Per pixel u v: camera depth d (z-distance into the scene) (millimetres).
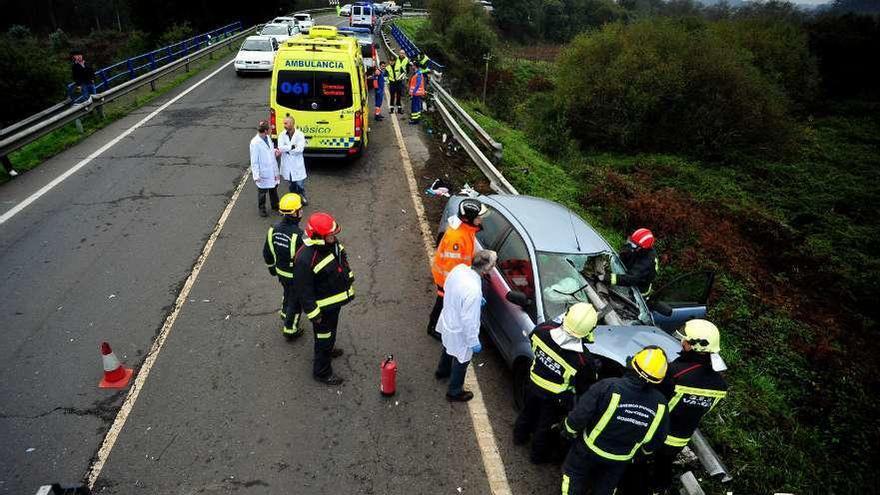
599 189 13039
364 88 11461
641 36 20094
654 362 3279
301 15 35688
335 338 5426
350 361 5477
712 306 9039
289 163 8250
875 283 11000
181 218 8180
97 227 7758
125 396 4828
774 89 21766
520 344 4957
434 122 14570
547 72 37688
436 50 33156
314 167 10656
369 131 13234
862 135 23094
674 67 18562
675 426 3904
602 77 19359
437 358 5637
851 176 17641
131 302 6148
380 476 4246
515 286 5344
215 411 4734
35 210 8141
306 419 4727
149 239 7523
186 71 19188
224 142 11586
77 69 13016
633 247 5789
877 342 9023
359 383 5191
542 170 13375
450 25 36750
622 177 15039
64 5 61281
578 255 5480
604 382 3508
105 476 4070
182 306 6137
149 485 4023
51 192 8773
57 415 4582
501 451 4586
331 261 4641
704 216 13031
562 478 3951
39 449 4258
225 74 19469
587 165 15914
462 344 4703
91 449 4289
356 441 4547
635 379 3400
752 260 11266
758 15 31312
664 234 11422
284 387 5066
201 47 24547
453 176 10797
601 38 20750
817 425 6809
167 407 4738
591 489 4211
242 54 18516
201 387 4988
